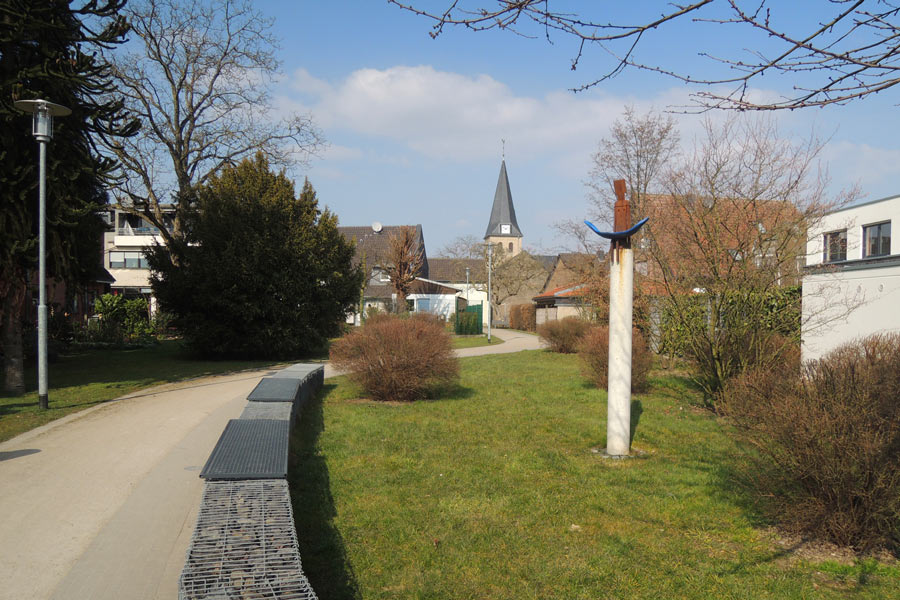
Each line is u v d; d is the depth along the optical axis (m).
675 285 11.12
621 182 7.80
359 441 8.30
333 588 4.11
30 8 11.30
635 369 12.77
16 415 9.88
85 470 6.60
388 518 5.41
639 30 3.01
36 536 4.77
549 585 4.25
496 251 60.38
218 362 20.42
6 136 11.39
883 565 4.53
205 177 26.34
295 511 5.55
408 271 48.28
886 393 4.66
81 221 13.80
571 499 6.02
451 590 4.15
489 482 6.54
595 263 25.31
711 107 3.25
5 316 12.34
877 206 23.11
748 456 5.93
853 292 11.23
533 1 2.94
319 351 25.09
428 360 11.74
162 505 5.50
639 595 4.13
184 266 21.45
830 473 4.64
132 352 23.72
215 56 25.52
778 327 10.26
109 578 4.07
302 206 22.89
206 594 2.91
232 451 4.98
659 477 6.77
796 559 4.67
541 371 17.83
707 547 4.92
